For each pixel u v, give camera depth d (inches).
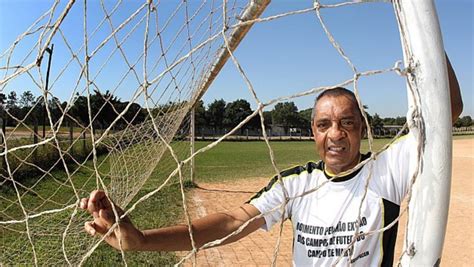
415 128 41.4
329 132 64.9
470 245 247.4
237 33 135.5
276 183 70.9
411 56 41.1
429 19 40.5
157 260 203.8
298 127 2842.0
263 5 108.5
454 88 53.3
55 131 67.4
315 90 40.8
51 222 170.1
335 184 65.2
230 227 68.8
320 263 64.0
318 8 42.4
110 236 61.9
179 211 346.3
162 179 480.4
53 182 319.6
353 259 61.4
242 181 573.6
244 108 2797.7
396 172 62.9
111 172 228.8
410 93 42.2
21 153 310.5
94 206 61.6
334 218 64.0
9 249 178.4
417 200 41.7
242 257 222.8
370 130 44.9
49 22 62.5
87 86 59.1
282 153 1186.0
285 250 236.7
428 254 40.9
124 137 241.3
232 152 1214.9
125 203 191.2
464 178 555.8
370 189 63.2
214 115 2746.1
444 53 40.9
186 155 564.4
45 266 140.0
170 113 283.1
